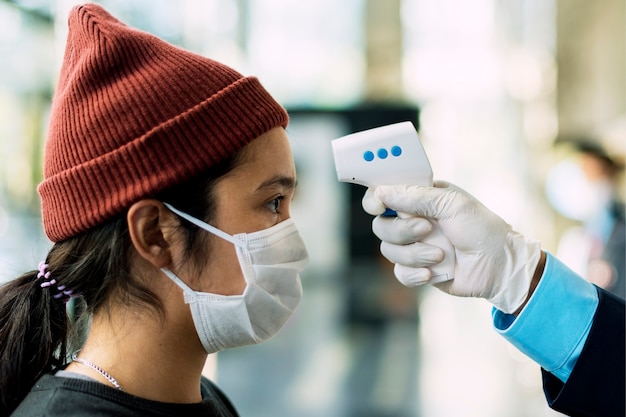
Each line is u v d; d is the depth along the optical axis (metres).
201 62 0.89
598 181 3.49
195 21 3.81
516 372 4.25
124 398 0.79
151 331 0.87
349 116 7.35
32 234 2.49
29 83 2.71
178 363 0.90
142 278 0.87
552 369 0.93
